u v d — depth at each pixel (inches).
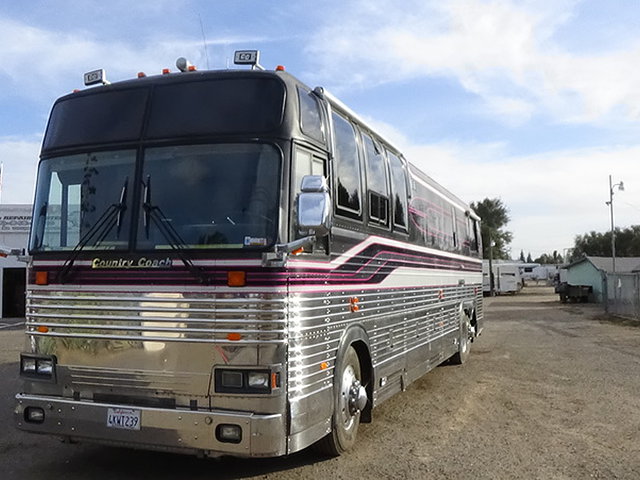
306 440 188.4
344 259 224.1
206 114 191.0
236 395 174.4
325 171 209.9
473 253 531.8
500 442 253.9
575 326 848.9
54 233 201.5
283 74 195.3
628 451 242.2
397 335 290.2
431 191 374.9
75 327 192.7
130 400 185.5
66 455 232.2
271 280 175.9
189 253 180.4
